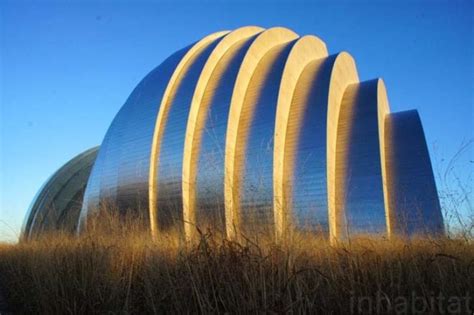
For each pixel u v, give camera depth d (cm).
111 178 2598
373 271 670
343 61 2691
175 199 2086
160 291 735
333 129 2353
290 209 799
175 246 809
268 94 2317
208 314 607
